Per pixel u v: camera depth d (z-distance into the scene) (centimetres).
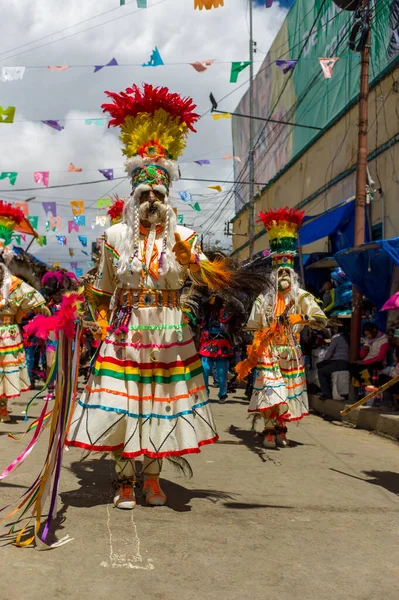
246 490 407
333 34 1433
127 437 352
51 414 329
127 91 396
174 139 395
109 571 259
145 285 371
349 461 521
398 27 1055
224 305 887
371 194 1076
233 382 1138
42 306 676
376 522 344
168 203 382
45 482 295
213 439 377
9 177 1072
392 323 807
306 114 1661
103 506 356
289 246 611
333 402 816
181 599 236
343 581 259
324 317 597
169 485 416
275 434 597
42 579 247
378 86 1133
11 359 672
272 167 2095
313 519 346
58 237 1612
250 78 2052
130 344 363
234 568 269
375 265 805
